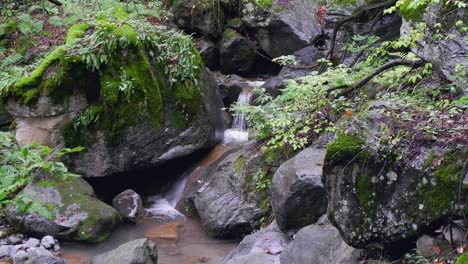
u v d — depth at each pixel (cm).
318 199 497
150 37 706
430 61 489
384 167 362
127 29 678
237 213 589
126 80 655
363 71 623
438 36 461
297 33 931
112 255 486
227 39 977
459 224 344
